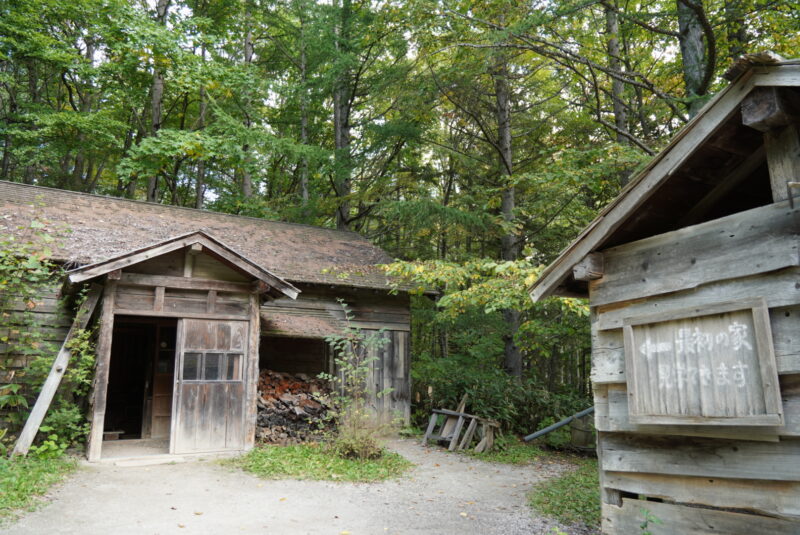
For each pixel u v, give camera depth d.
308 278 13.05
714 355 4.34
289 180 26.20
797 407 3.84
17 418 8.73
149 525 5.79
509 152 16.77
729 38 12.66
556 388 20.80
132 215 13.55
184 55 16.25
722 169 4.89
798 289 3.91
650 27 11.23
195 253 9.82
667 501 5.14
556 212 17.61
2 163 21.27
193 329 9.62
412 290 12.88
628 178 15.33
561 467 10.16
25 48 16.23
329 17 19.30
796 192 3.96
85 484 7.27
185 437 9.26
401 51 17.64
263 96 21.70
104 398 8.77
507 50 13.91
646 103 17.59
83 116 16.94
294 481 8.00
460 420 11.79
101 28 15.84
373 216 22.30
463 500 7.41
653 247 4.96
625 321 5.05
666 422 4.56
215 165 24.39
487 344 16.36
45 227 9.32
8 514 5.77
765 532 4.10
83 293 9.21
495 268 10.34
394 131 17.67
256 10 21.33
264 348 12.85
